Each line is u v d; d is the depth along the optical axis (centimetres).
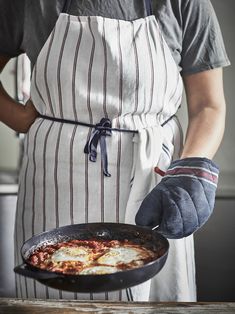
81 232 111
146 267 88
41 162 139
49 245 106
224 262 252
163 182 117
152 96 137
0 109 150
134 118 137
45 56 135
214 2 343
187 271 146
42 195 139
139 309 103
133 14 135
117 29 133
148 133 135
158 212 113
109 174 134
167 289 143
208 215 116
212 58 142
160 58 136
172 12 137
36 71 137
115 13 134
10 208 308
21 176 147
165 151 138
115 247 104
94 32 132
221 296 230
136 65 133
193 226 113
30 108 149
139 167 133
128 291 132
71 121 137
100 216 136
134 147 135
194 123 141
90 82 133
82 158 134
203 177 116
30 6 136
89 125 136
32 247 103
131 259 98
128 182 136
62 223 138
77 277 85
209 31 141
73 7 134
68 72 133
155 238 104
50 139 137
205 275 243
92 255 101
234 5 342
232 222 283
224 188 322
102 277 85
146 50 134
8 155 404
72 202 136
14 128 151
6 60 152
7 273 249
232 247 263
